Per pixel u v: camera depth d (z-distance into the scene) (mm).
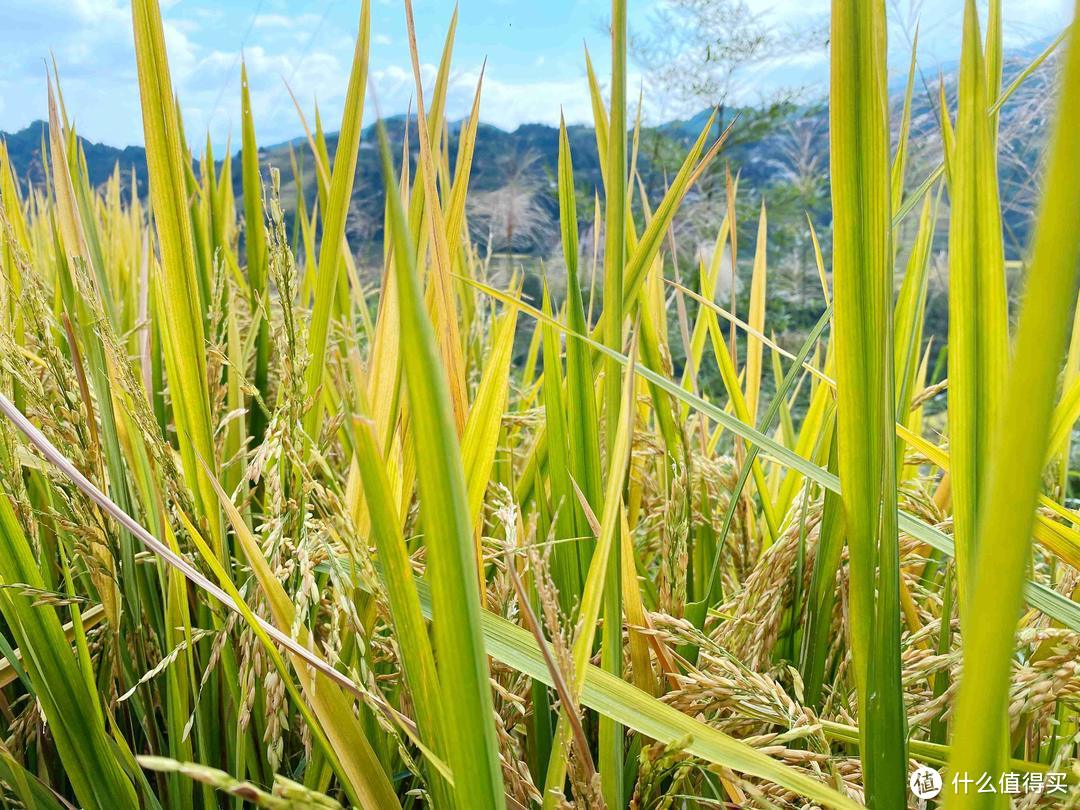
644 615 846
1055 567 1038
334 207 989
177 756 846
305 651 605
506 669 886
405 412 864
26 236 1418
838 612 1013
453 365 759
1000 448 287
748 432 839
